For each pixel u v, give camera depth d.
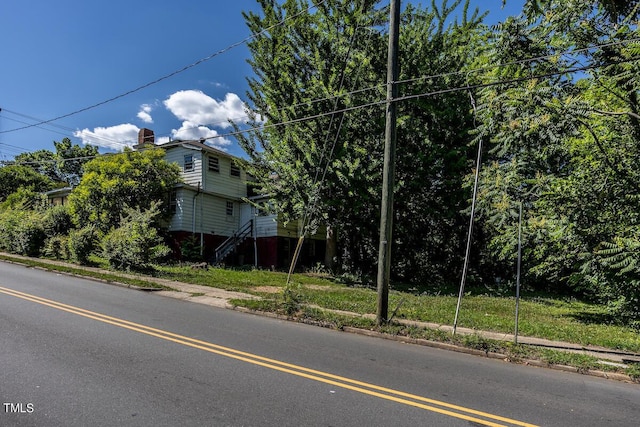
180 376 4.80
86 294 10.39
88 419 3.55
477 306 12.71
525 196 11.84
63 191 28.98
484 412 4.26
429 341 7.48
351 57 16.20
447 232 21.23
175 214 23.22
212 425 3.54
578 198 10.27
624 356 7.17
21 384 4.30
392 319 9.07
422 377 5.39
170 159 25.83
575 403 4.75
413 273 21.83
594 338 8.52
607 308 11.70
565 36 9.12
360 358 6.17
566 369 6.32
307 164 16.89
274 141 17.73
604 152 9.63
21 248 19.83
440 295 15.67
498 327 9.10
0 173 35.88
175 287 12.88
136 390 4.28
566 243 10.66
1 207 28.67
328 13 16.97
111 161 21.72
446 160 17.78
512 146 9.86
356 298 12.61
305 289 14.73
